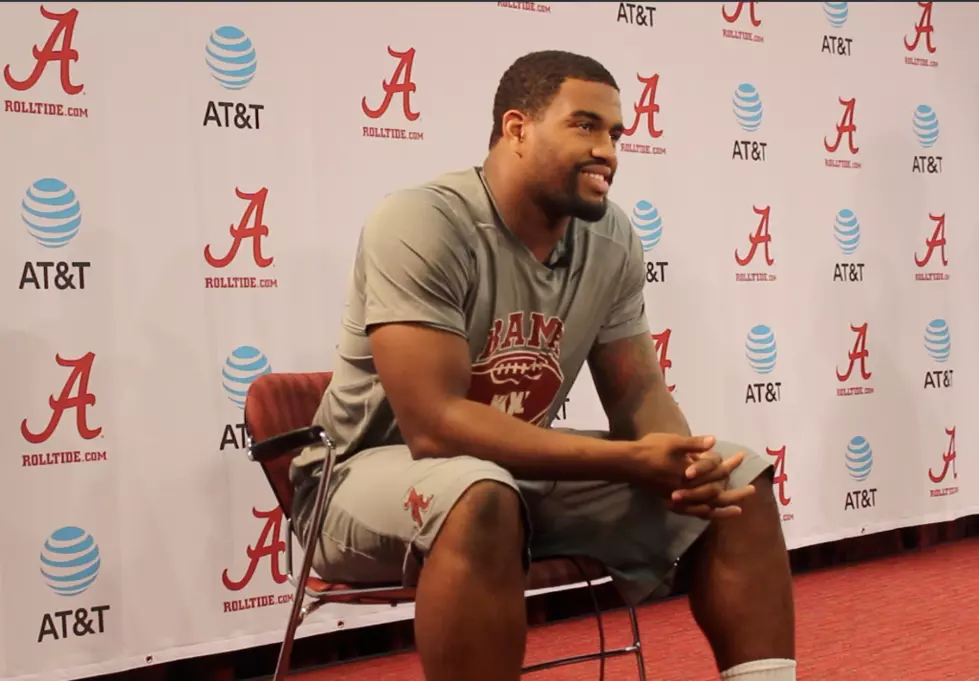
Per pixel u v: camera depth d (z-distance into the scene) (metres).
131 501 1.99
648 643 2.17
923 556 2.97
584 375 2.48
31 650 1.89
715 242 2.70
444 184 1.27
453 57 2.36
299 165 2.17
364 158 2.25
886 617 2.27
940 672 1.83
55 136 1.94
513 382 1.28
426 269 1.17
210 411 2.07
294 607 1.17
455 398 1.14
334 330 2.20
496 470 1.04
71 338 1.94
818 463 2.85
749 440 2.74
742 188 2.76
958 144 3.17
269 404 1.39
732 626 1.18
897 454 3.00
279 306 2.15
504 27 2.43
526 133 1.24
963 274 3.16
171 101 2.05
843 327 2.92
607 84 1.26
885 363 2.99
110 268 1.98
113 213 1.99
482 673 0.99
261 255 2.13
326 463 1.14
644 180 2.60
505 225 1.26
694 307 2.66
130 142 2.00
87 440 1.95
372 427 1.29
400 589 1.18
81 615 1.94
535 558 1.26
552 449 1.11
